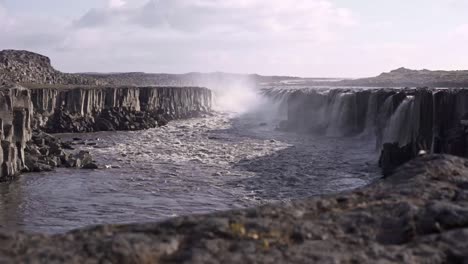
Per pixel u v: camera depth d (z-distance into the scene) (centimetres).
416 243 922
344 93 6894
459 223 980
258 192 3341
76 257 805
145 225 959
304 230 952
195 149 5381
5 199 3061
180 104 9938
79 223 2602
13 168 3684
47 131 6700
